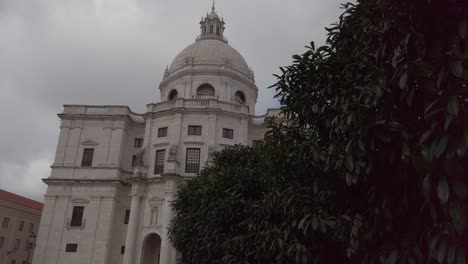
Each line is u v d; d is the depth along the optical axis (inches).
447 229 167.9
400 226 212.1
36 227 2878.9
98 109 1915.6
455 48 166.2
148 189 1669.5
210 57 2069.4
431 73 176.1
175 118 1748.3
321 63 291.4
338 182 271.9
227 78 2011.6
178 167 1658.5
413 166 194.4
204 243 540.4
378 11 242.5
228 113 1768.0
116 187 1745.8
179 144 1704.0
